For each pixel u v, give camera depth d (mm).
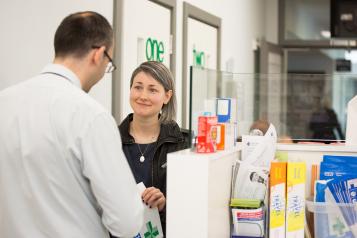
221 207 1839
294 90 4676
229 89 3213
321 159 2256
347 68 7676
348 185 2018
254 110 4266
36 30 2549
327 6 7578
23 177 1551
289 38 7664
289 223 1908
